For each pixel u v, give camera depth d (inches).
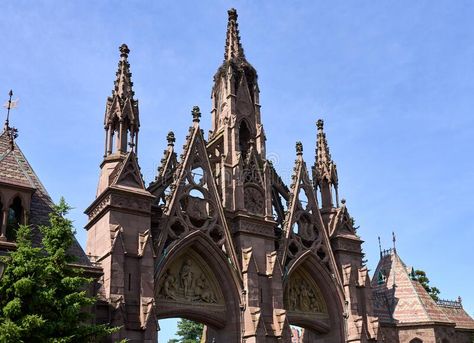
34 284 1026.1
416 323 2268.7
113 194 1614.2
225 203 1937.7
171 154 1907.0
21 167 1457.9
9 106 1624.0
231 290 1784.0
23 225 1229.1
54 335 1039.0
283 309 1818.4
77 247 1466.5
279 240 2014.0
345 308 2039.9
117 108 1769.2
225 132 2057.1
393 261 2546.8
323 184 2283.5
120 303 1467.8
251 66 2305.6
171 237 1715.1
